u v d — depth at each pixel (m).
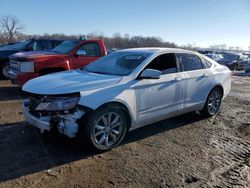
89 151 4.27
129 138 4.93
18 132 4.92
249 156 4.42
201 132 5.46
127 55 5.23
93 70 5.21
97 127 4.14
